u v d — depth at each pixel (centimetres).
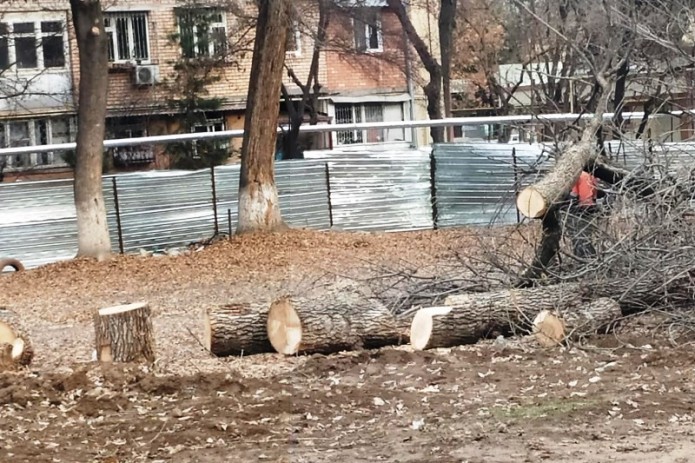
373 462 725
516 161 2383
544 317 1095
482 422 821
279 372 1048
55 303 1755
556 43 3250
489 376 980
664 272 1155
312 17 3731
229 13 3897
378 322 1124
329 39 3638
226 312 1127
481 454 728
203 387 965
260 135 2339
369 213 2616
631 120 2020
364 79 4600
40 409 917
